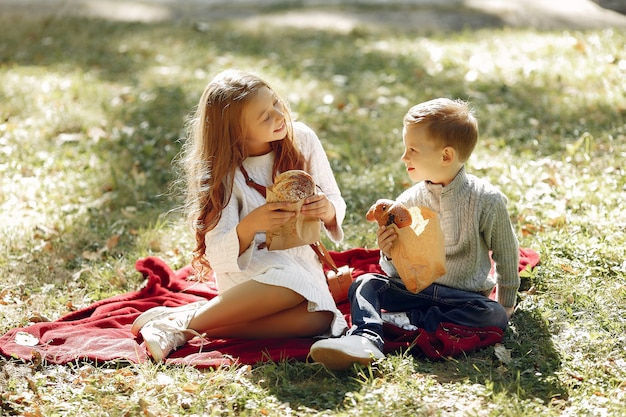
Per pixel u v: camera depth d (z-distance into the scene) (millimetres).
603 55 7625
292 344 3512
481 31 9102
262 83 3605
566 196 4891
